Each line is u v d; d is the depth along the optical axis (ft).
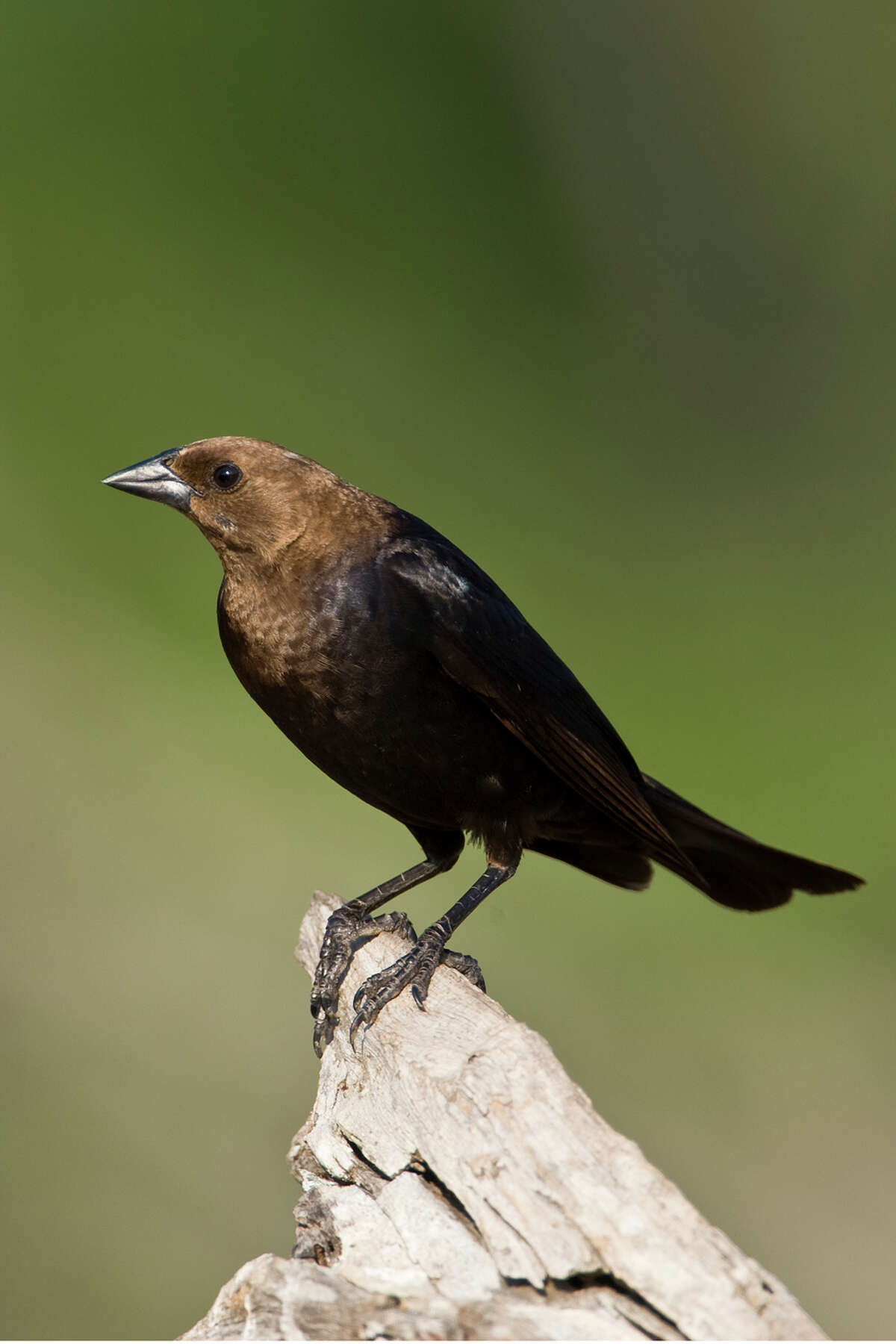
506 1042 14.15
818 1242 30.99
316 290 55.01
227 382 52.03
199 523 18.81
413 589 18.43
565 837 21.59
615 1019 36.22
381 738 18.80
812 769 45.98
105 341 51.60
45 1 57.00
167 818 39.93
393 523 19.20
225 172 55.88
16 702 42.14
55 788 40.11
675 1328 11.62
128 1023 33.68
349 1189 14.74
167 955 35.63
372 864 39.78
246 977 35.42
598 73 60.90
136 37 57.21
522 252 58.49
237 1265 28.53
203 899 37.58
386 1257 13.12
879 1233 31.35
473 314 56.95
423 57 59.67
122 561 48.03
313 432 51.31
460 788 19.31
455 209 58.18
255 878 38.68
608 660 48.91
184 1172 30.19
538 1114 13.08
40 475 48.62
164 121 56.24
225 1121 31.50
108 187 54.24
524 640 19.42
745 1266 11.58
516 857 19.86
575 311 58.65
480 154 59.31
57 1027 33.19
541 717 19.22
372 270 56.03
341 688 18.47
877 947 41.22
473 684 18.66
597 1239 11.98
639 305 59.21
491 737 19.13
